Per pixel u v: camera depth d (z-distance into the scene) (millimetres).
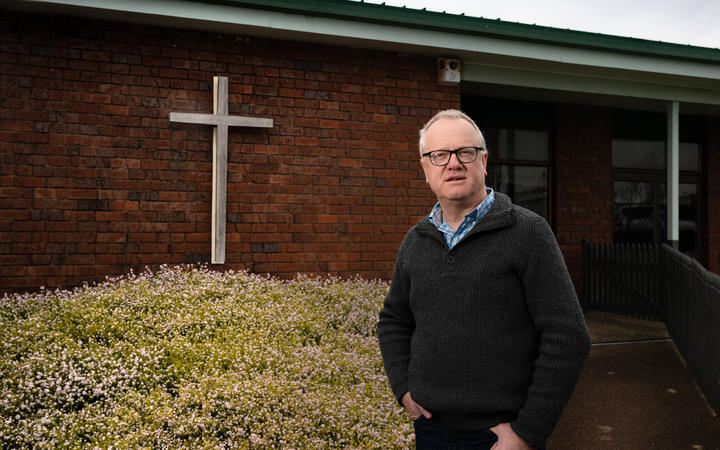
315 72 5516
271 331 3898
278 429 2678
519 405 1510
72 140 4820
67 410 3004
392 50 5730
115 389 3100
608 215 8234
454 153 1630
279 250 5383
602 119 8234
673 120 7055
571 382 1435
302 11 4988
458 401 1538
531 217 1565
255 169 5316
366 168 5668
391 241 5738
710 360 3951
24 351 3396
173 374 3295
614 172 8438
